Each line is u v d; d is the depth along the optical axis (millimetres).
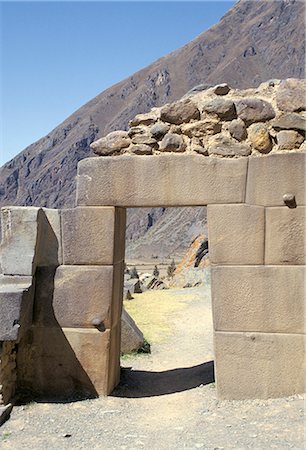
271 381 6199
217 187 6367
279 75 109938
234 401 6242
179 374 7957
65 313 6762
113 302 6781
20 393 6695
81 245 6730
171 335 10750
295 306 6168
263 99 6652
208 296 15312
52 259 6824
